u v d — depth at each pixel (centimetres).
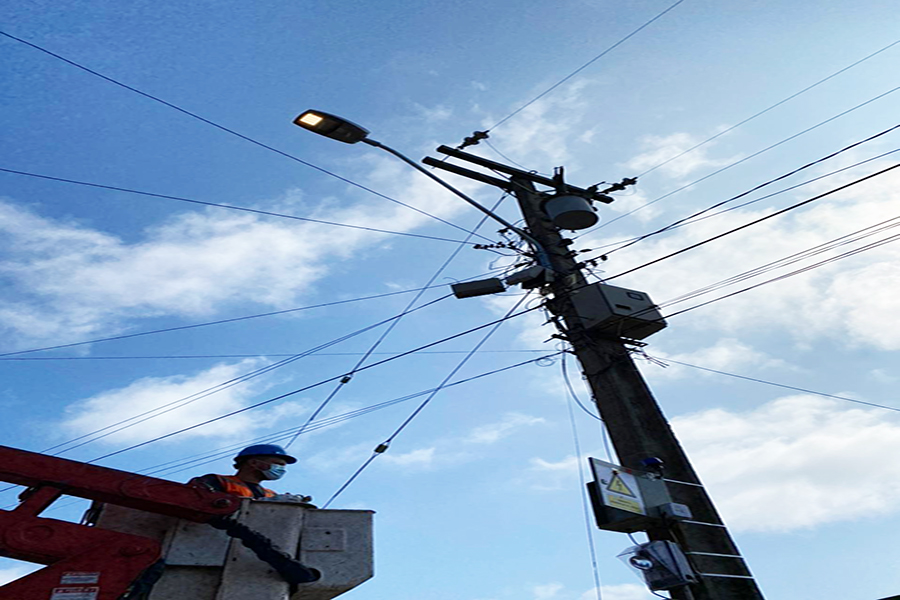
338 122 862
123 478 328
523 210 1066
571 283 898
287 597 327
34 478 312
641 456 707
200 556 323
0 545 284
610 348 822
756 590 609
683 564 592
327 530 358
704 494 683
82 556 295
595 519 639
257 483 394
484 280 917
